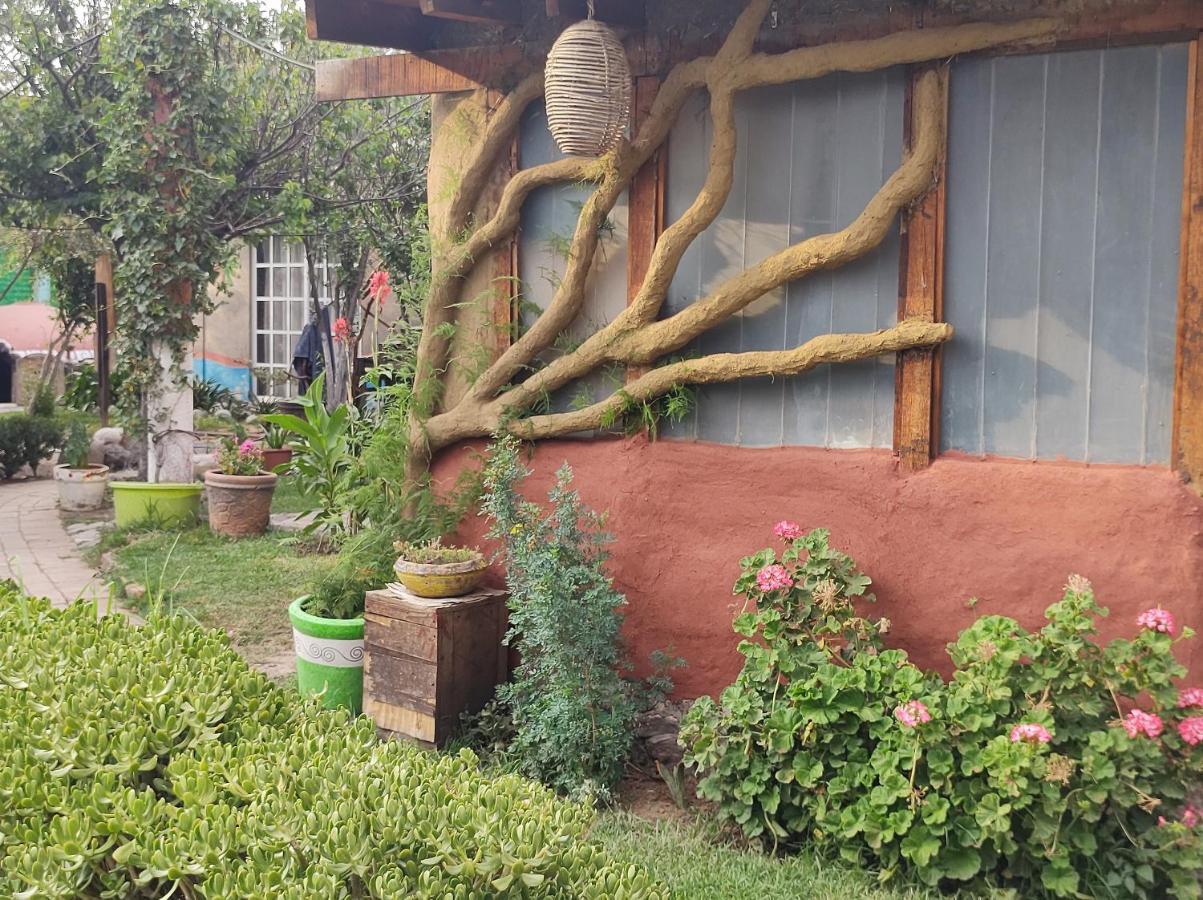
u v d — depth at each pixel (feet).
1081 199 11.96
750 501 13.75
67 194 35.86
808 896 10.50
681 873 10.91
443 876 6.57
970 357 12.59
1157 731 9.84
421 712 13.99
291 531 29.40
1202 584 11.22
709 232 14.30
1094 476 11.76
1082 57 11.87
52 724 8.34
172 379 31.40
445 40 16.63
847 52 12.72
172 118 30.04
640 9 14.56
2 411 49.49
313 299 40.91
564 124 12.72
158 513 29.27
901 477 12.78
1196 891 9.98
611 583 13.50
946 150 12.56
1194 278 11.29
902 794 10.71
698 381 13.94
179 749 8.35
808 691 11.34
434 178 16.63
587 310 15.35
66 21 34.94
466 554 14.75
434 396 16.47
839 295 13.37
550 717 12.83
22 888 6.90
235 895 6.34
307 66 31.01
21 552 28.04
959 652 11.32
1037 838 10.20
